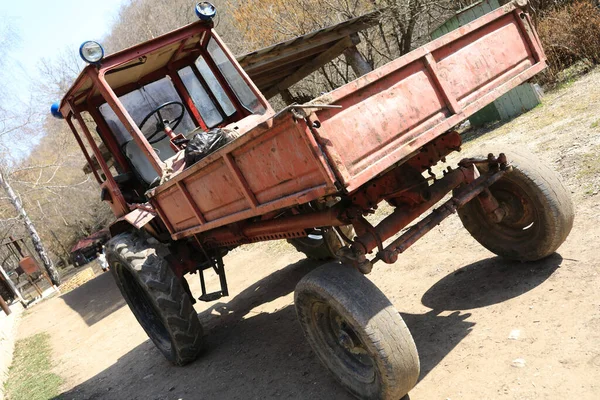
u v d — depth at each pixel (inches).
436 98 117.1
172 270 186.4
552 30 354.6
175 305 179.3
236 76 190.4
